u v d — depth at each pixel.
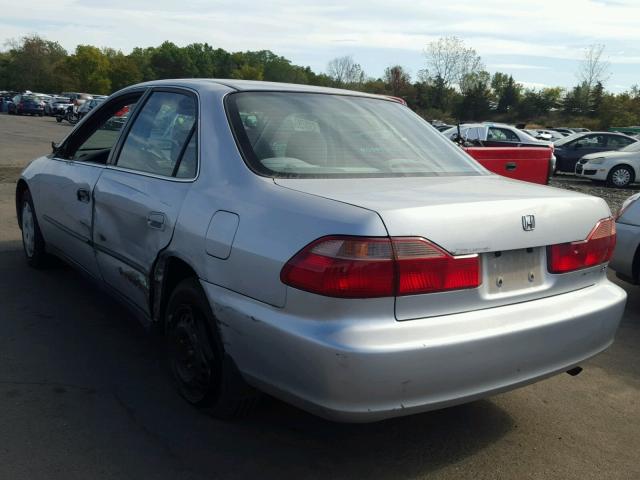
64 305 4.62
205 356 3.00
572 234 2.87
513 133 17.55
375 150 3.29
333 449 2.92
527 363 2.65
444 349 2.39
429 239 2.41
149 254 3.31
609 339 3.06
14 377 3.46
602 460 2.94
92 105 33.16
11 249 6.17
